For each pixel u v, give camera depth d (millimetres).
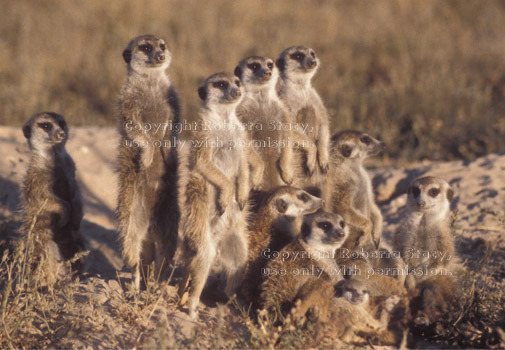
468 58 23250
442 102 19141
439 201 9062
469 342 7641
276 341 7246
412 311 8172
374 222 10727
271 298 7551
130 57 9578
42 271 9047
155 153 9312
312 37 25312
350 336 7566
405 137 18047
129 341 7438
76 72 22562
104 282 9039
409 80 20906
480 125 18266
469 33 25922
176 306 8484
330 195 10406
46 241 9961
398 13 28375
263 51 23766
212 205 8789
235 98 8867
